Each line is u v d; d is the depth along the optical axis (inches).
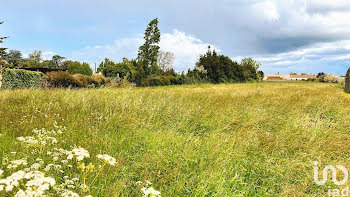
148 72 1376.7
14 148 131.8
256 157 155.6
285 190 114.5
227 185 120.3
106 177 113.0
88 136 171.2
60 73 680.4
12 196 74.8
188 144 164.6
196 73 1378.0
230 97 414.6
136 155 148.1
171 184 117.2
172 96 382.6
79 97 295.7
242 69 1699.1
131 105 277.3
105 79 850.8
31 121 186.1
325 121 254.1
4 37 1011.3
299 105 339.0
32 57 2834.6
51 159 119.3
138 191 104.3
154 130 205.5
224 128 220.4
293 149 170.9
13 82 526.0
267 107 330.3
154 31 1438.2
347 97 452.4
